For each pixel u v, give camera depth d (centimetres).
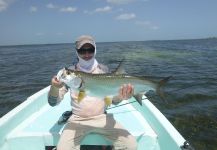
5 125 139
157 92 121
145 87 119
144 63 826
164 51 1373
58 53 1648
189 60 896
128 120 159
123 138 125
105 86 116
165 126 129
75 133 125
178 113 313
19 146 137
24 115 161
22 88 503
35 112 176
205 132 262
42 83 551
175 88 432
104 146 140
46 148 141
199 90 416
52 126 148
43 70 763
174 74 588
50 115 166
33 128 146
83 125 126
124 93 116
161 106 338
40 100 186
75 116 129
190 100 365
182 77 544
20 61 1093
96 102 129
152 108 157
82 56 131
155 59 950
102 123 126
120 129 127
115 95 118
